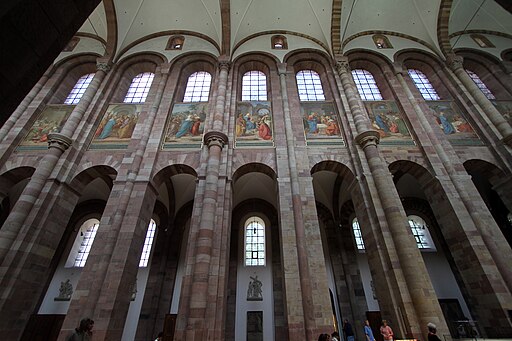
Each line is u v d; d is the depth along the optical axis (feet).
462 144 48.01
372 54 63.98
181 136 48.83
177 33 69.26
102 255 35.53
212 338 30.58
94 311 32.14
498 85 60.49
